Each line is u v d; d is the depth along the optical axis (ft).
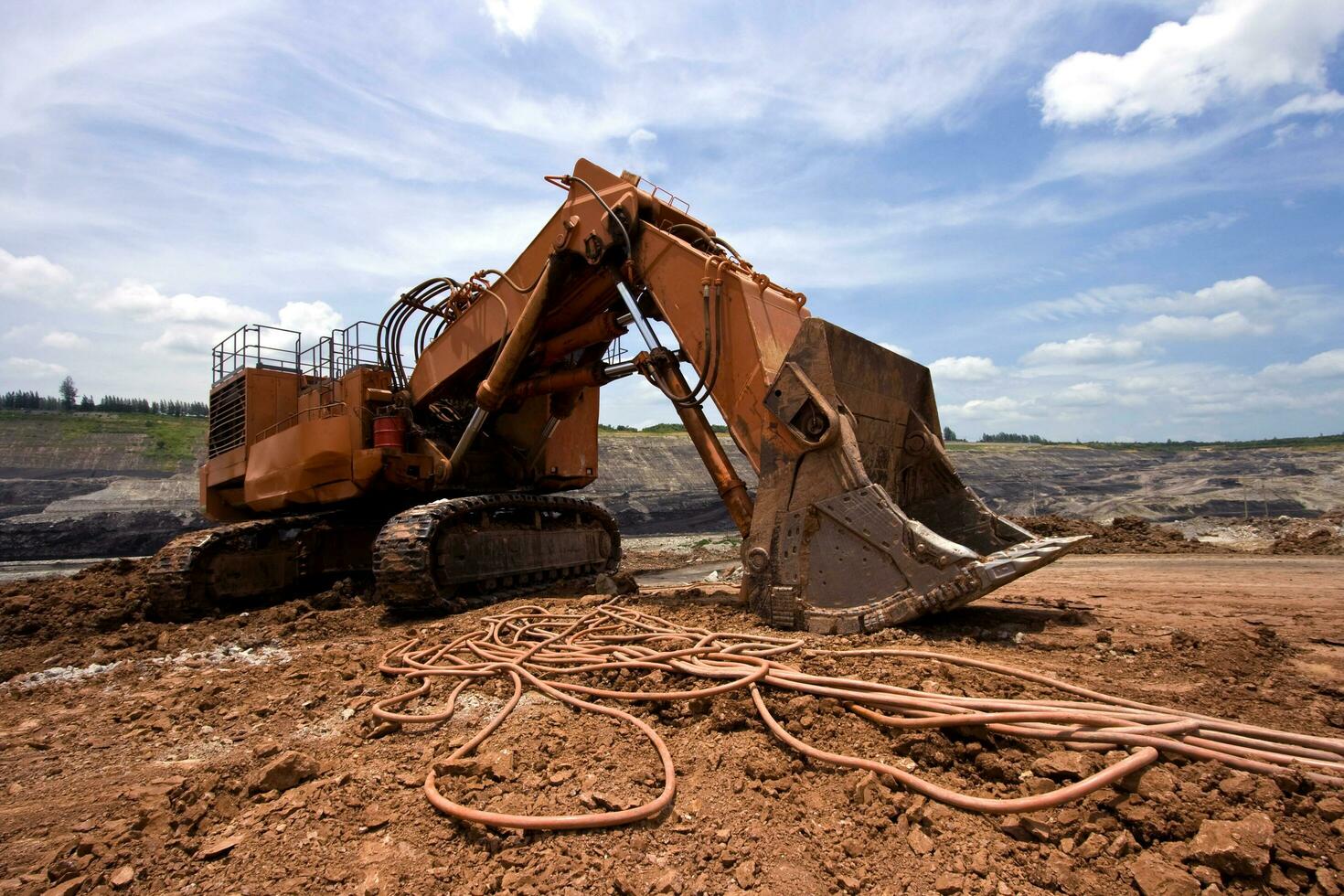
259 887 9.30
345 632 27.45
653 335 25.14
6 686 22.77
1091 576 38.88
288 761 12.19
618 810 10.34
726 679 14.47
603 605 24.70
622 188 26.00
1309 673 16.78
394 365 35.70
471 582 30.81
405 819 10.62
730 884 8.79
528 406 37.45
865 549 19.16
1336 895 7.86
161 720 17.40
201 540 32.27
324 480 33.68
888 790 10.41
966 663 15.11
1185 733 10.87
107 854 10.43
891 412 24.16
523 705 15.19
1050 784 10.19
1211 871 8.37
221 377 43.04
